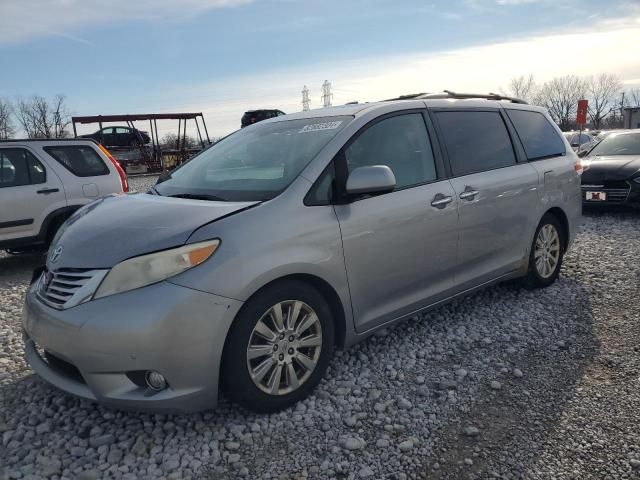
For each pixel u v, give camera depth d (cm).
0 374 368
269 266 287
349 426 293
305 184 319
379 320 355
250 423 296
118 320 261
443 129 411
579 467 254
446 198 387
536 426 289
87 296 272
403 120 387
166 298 262
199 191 350
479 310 459
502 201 436
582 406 306
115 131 2578
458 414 303
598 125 5966
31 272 711
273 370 300
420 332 416
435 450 271
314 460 266
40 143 723
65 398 329
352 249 328
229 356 282
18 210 693
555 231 511
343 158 339
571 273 560
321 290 325
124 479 254
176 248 271
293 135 374
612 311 448
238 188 336
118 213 323
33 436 290
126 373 266
